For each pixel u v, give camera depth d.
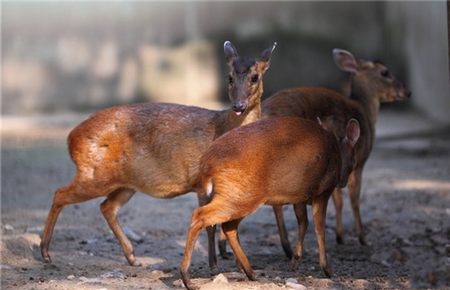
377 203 28.20
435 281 19.81
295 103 22.27
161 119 20.30
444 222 25.70
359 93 25.80
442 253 22.20
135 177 20.42
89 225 25.41
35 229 24.28
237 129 18.08
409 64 48.88
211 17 53.09
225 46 20.78
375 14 51.44
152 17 53.28
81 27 53.25
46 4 52.91
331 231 25.30
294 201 18.31
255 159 17.50
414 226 25.48
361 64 25.94
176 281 18.77
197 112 20.47
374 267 21.33
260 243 23.70
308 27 52.16
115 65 53.12
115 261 21.53
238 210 17.58
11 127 47.28
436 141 39.91
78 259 21.59
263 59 20.36
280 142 17.80
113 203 21.17
